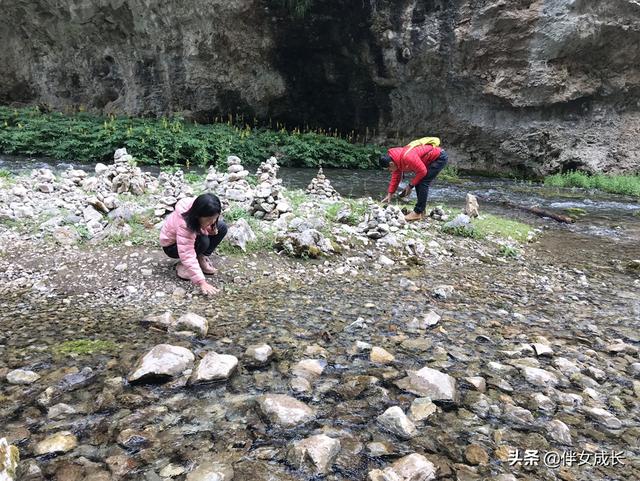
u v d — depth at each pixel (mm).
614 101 13344
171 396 2145
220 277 3877
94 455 1727
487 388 2371
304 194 6742
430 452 1854
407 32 13898
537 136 13555
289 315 3236
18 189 5145
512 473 1759
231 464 1712
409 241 5227
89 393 2141
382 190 9961
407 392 2283
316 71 16078
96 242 4215
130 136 12008
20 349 2545
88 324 2916
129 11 14898
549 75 12555
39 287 3457
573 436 2016
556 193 11211
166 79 15961
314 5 14461
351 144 15258
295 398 2150
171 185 5922
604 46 12367
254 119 16875
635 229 7543
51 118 13891
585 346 3021
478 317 3438
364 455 1810
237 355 2576
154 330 2844
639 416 2203
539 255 5738
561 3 11672
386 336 2963
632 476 1771
